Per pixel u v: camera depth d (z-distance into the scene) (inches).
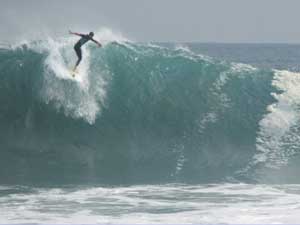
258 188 2883.9
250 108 3457.2
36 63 3467.0
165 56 3609.7
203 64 3592.5
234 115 3437.5
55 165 3297.2
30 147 3358.8
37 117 3390.7
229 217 2374.5
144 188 2886.3
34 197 2696.9
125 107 3447.3
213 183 2999.5
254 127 3385.8
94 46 3565.5
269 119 3398.1
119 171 3233.3
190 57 3614.7
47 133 3371.1
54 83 3405.5
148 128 3422.7
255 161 3240.7
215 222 2315.5
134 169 3262.8
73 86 3403.1
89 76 3459.6
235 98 3501.5
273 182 3024.1
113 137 3385.8
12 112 3412.9
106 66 3513.8
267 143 3321.9
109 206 2546.8
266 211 2454.5
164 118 3449.8
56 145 3353.8
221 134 3393.2
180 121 3440.0
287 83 3567.9
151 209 2502.5
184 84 3533.5
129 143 3385.8
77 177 3110.2
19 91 3435.0
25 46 3548.2
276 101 3481.8
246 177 3107.8
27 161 3309.5
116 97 3457.2
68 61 3484.3
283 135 3334.2
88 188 2883.9
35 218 2358.5
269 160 3225.9
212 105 3479.3
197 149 3358.8
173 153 3353.8
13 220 2325.3
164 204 2581.2
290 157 3223.4
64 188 2881.4
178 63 3590.1
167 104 3476.9
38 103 3400.6
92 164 3316.9
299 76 3617.1
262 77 3587.6
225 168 3228.3
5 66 3484.3
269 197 2694.4
